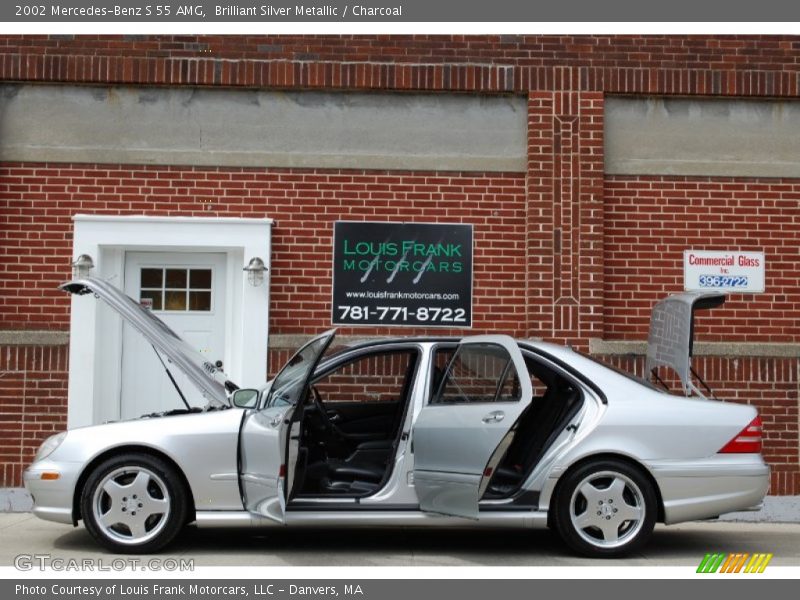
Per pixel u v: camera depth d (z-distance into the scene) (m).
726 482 7.30
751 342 10.55
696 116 10.67
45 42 10.37
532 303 10.40
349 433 8.09
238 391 7.39
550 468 7.26
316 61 10.49
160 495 7.28
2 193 10.37
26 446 10.11
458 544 8.06
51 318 10.30
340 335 10.44
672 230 10.65
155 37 10.45
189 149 10.48
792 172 10.73
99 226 10.29
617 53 10.63
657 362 8.84
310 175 10.54
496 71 10.55
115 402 10.37
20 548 7.65
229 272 10.55
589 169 10.53
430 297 10.50
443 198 10.58
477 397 7.14
